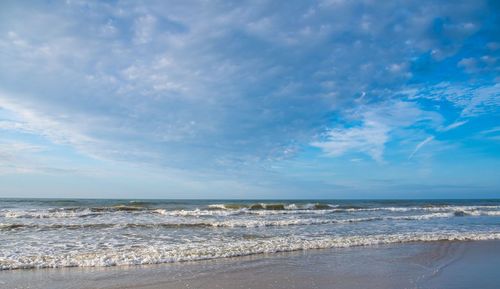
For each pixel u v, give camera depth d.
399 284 8.35
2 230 17.06
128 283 8.13
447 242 14.88
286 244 13.36
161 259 10.48
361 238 15.04
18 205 42.50
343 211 34.12
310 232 17.47
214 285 8.06
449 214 31.36
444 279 8.89
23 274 8.85
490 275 9.39
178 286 7.94
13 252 11.54
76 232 16.72
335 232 17.58
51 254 11.18
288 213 30.05
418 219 26.41
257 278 8.74
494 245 14.42
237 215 27.45
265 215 27.70
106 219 22.86
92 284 8.03
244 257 11.30
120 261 10.14
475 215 31.80
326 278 8.84
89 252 11.57
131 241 14.13
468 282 8.61
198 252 11.59
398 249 13.12
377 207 43.56
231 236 15.73
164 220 22.48
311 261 10.85
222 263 10.38
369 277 9.00
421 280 8.76
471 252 12.86
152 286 7.92
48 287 7.75
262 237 15.55
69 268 9.52
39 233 16.23
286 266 10.12
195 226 19.47
